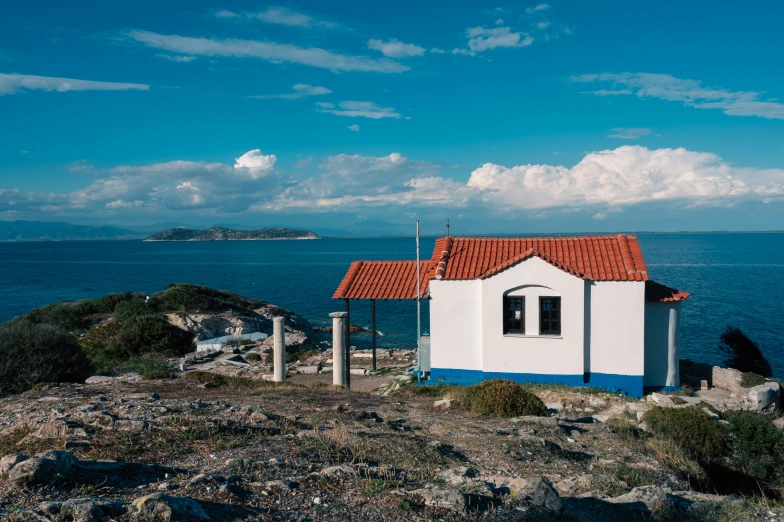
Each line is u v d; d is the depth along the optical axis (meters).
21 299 82.81
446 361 23.27
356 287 26.05
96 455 8.10
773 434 12.83
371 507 6.32
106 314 44.22
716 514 7.65
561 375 21.72
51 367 20.03
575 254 23.17
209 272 129.50
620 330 21.41
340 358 22.53
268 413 12.45
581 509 7.69
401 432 11.75
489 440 11.42
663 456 11.76
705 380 22.20
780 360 40.22
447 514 6.30
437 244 27.33
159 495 5.52
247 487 6.64
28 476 6.02
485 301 22.33
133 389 17.38
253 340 39.81
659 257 161.62
